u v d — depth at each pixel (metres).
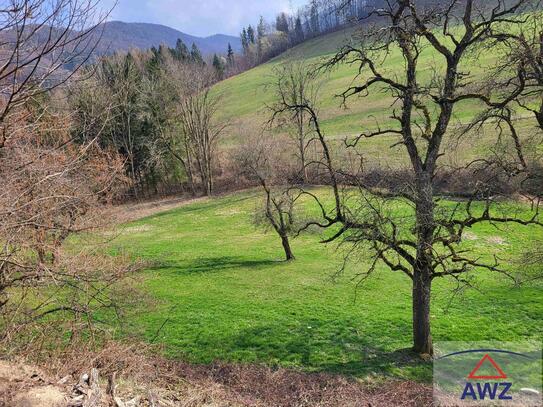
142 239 37.16
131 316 18.30
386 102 59.94
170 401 10.66
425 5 14.45
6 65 5.79
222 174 58.50
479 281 22.16
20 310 11.33
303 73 45.75
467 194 27.92
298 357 16.08
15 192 8.55
